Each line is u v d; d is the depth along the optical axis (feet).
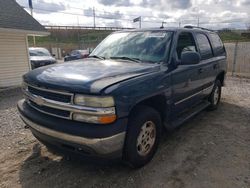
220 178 10.41
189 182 10.12
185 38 14.83
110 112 8.87
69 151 9.80
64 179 10.35
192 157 12.19
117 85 9.33
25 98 11.57
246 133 15.43
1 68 35.96
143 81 10.32
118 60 13.00
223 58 20.07
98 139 8.71
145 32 14.60
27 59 39.86
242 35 125.49
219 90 20.53
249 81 37.45
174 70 12.47
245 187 9.82
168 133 15.16
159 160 11.83
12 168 11.24
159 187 9.80
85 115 8.95
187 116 14.76
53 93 9.68
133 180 10.25
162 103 12.01
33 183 10.11
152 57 12.84
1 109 21.95
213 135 15.01
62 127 9.21
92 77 9.80
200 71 15.52
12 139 14.53
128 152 10.07
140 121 10.25
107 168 11.12
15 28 34.53
